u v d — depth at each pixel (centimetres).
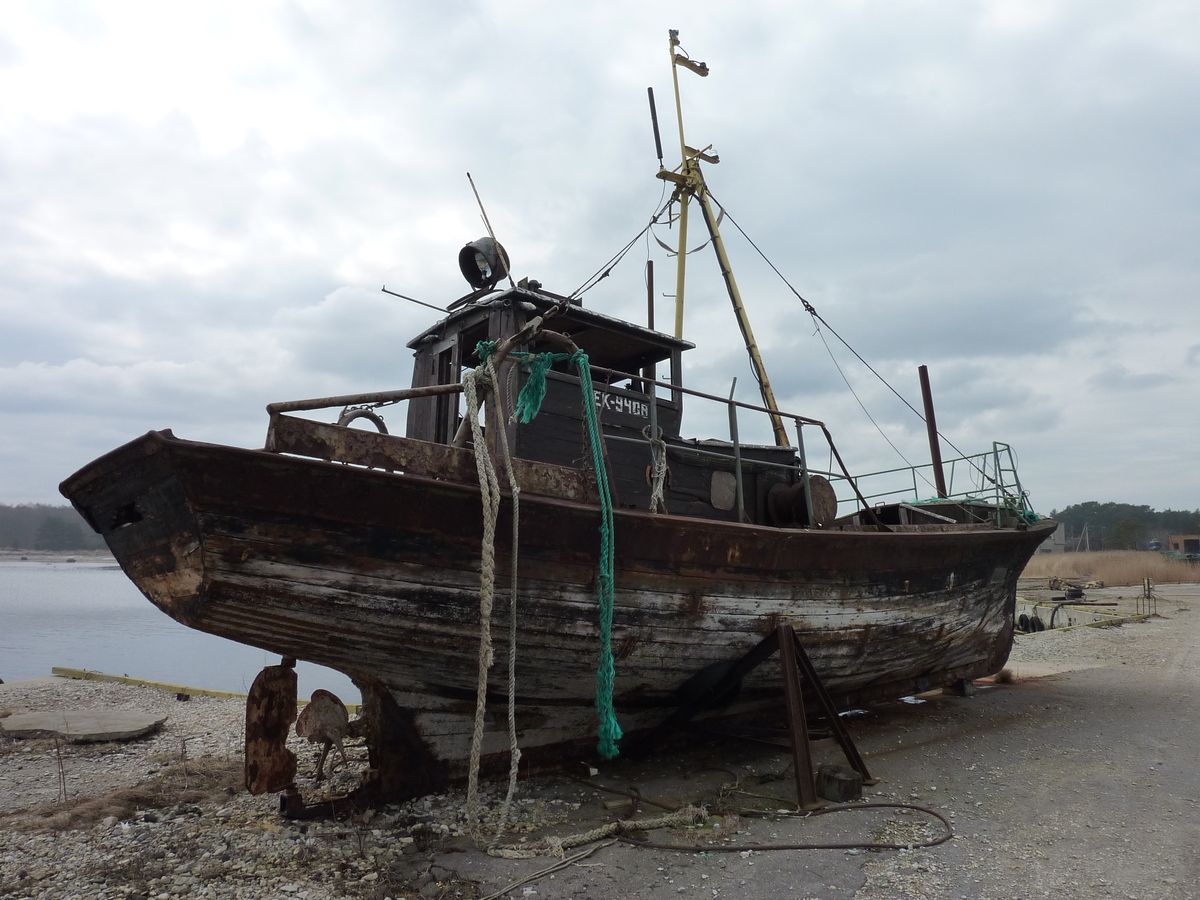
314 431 426
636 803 538
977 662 991
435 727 542
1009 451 973
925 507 1072
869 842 477
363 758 670
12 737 784
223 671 1681
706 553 578
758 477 765
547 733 598
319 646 476
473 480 481
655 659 582
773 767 658
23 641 2262
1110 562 5259
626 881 419
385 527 448
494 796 557
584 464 537
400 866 434
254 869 429
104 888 402
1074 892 403
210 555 405
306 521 425
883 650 767
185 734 799
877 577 722
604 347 744
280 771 493
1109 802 562
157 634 2520
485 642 439
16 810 554
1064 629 1922
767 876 425
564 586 517
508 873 425
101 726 789
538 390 512
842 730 610
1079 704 955
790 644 601
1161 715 884
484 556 437
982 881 417
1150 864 441
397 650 491
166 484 400
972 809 546
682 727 662
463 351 711
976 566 864
